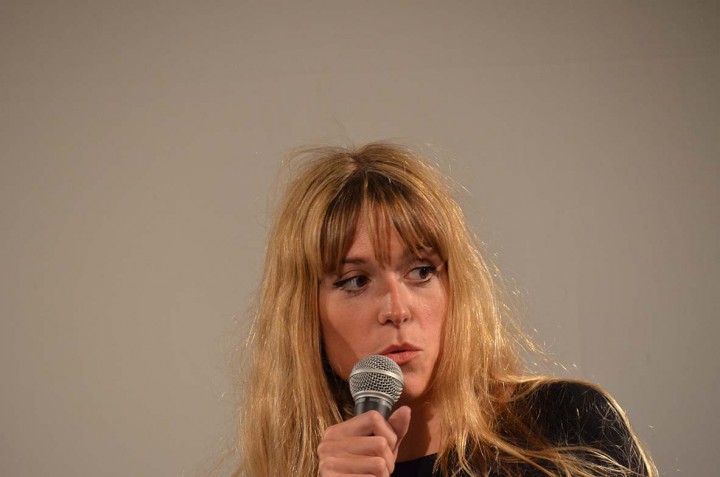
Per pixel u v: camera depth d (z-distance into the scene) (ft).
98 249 35.06
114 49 35.65
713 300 32.55
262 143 34.83
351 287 17.58
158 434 34.14
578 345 32.68
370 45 34.81
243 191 34.76
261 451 19.63
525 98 33.86
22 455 34.40
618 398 32.48
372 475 13.41
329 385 18.79
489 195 33.58
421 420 17.97
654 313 32.68
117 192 35.19
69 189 35.29
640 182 33.17
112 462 34.17
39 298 34.99
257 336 20.35
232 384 28.58
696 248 32.78
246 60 35.19
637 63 33.58
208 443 33.94
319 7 35.12
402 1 34.81
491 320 19.11
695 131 33.17
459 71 34.27
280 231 19.40
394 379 15.17
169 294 34.68
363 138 34.40
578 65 33.78
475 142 33.88
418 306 17.12
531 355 30.27
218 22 35.35
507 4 34.27
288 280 18.85
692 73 33.35
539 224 33.30
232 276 34.53
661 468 32.22
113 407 34.40
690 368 32.45
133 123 35.35
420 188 17.87
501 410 18.31
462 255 18.22
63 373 34.65
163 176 35.09
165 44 35.50
